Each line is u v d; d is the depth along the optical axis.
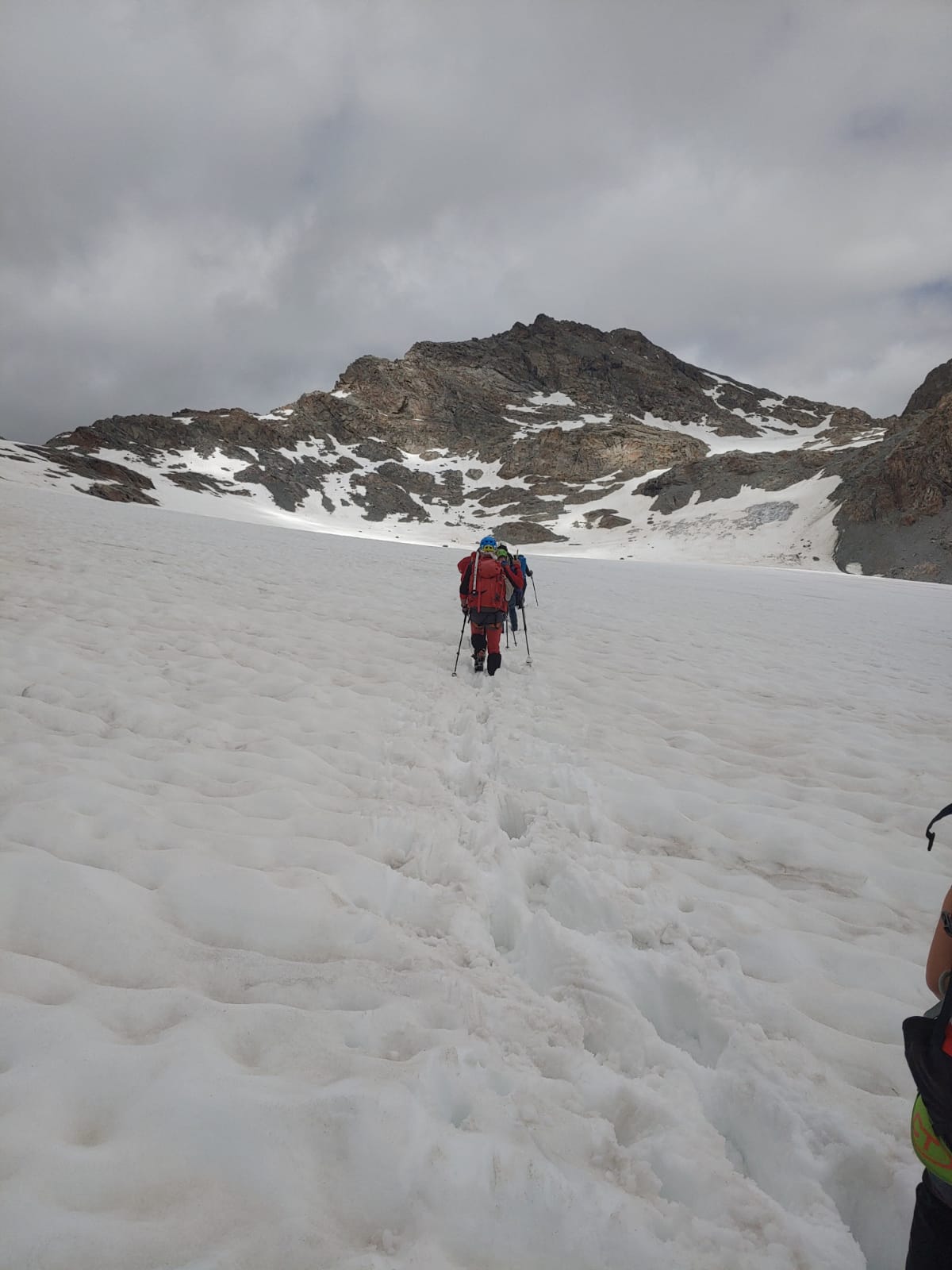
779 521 103.12
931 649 15.90
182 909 3.09
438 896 3.55
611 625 14.34
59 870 3.08
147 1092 2.02
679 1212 1.96
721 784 5.60
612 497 132.38
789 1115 2.41
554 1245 1.83
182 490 112.06
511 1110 2.21
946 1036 1.50
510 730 6.45
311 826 4.09
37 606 8.51
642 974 3.18
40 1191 1.67
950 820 5.23
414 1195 1.87
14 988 2.41
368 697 6.89
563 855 4.06
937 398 168.50
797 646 14.18
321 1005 2.62
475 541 113.31
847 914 3.96
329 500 131.12
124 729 5.16
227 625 9.24
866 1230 2.19
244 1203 1.76
